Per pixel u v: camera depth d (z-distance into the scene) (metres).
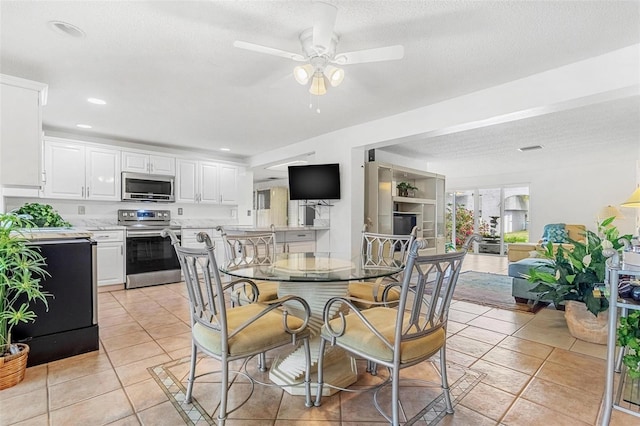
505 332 2.88
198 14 1.88
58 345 2.31
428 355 1.58
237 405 1.78
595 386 1.97
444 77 2.70
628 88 2.28
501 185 8.32
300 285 2.21
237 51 2.30
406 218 5.51
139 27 2.01
